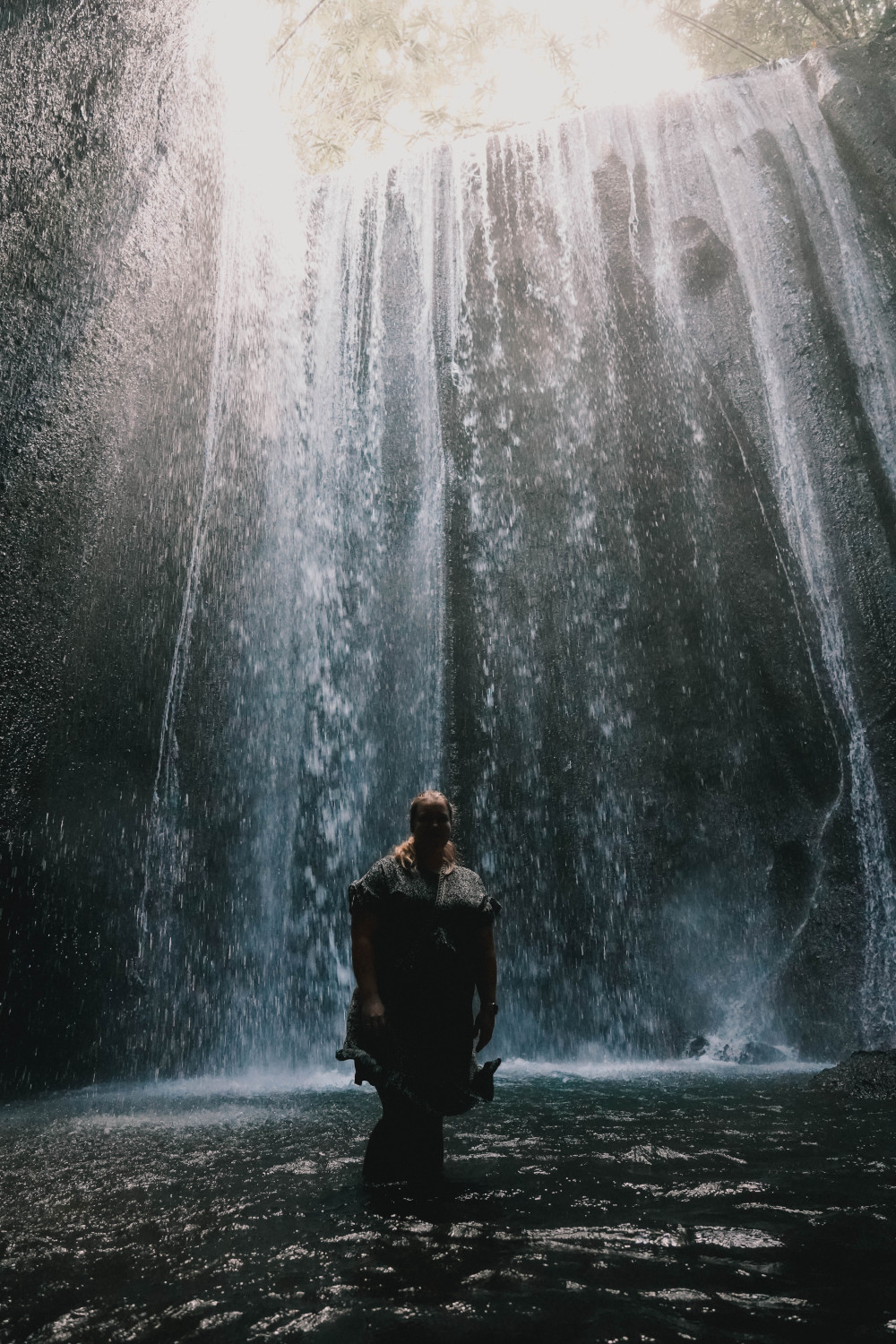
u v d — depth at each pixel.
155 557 8.94
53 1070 7.40
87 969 7.83
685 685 10.92
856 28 16.33
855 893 9.44
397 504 12.07
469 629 11.28
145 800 8.63
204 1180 3.11
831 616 10.44
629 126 12.99
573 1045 9.75
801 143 12.09
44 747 7.37
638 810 10.57
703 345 11.89
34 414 7.26
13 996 7.23
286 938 10.04
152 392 8.84
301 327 12.62
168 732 9.05
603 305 12.31
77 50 7.75
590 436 12.01
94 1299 1.97
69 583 7.58
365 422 12.42
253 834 10.04
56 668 7.48
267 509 11.23
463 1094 2.92
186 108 9.59
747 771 10.43
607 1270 2.10
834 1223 2.45
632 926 10.16
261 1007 9.49
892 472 10.58
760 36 17.12
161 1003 8.51
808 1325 1.78
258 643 10.71
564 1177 3.01
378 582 11.77
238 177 10.96
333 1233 2.40
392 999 2.96
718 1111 4.58
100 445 7.97
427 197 13.30
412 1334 1.75
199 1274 2.11
